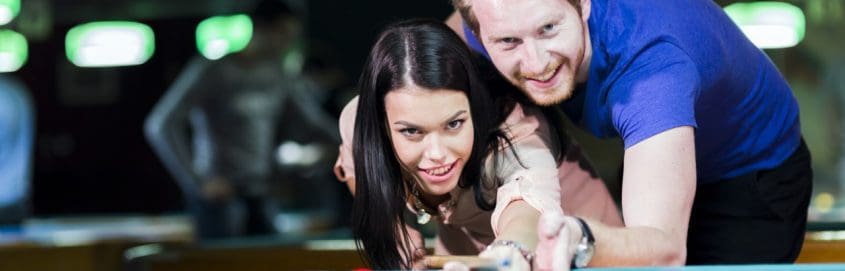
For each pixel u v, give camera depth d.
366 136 2.19
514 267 1.79
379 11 6.32
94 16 9.45
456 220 2.38
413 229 2.45
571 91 2.13
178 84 4.86
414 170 2.15
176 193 9.48
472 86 2.13
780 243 2.64
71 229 5.48
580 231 1.81
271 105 4.90
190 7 9.28
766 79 2.48
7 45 9.16
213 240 4.49
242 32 7.85
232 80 4.83
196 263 3.56
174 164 4.88
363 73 2.17
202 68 4.82
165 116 4.82
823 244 3.18
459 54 2.12
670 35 2.12
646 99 2.06
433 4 6.33
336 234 4.32
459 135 2.12
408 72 2.09
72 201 9.58
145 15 9.40
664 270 1.73
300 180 5.13
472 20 2.13
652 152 2.02
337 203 5.23
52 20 9.48
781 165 2.61
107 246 4.38
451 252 2.53
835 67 8.03
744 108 2.45
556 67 2.09
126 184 9.55
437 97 2.09
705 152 2.52
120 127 9.61
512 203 2.08
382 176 2.20
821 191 7.92
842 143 8.02
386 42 2.13
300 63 5.85
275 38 4.84
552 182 2.15
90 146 9.70
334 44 6.36
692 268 1.73
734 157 2.56
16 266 4.24
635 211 2.00
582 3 2.11
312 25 6.34
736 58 2.34
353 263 3.49
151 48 9.44
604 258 1.84
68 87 9.64
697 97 2.14
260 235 4.96
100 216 9.30
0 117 5.67
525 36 2.07
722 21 2.33
